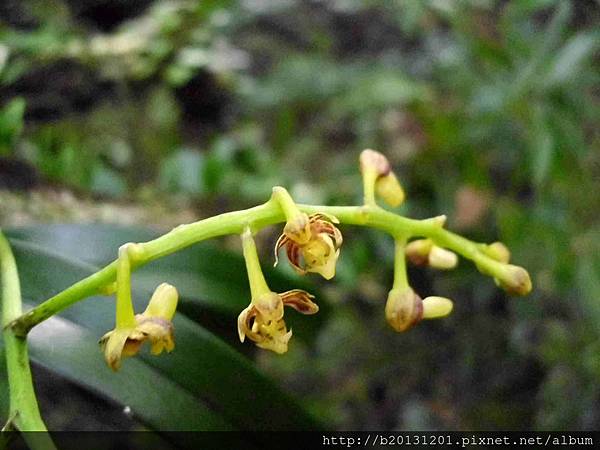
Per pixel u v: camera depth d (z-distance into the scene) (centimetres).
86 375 11
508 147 23
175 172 22
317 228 9
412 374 24
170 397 12
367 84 28
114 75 24
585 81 21
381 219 10
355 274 23
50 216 20
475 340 24
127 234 14
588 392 22
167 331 9
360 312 25
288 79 29
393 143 28
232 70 28
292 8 33
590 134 24
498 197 25
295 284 15
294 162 28
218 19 27
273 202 10
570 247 22
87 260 14
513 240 22
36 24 24
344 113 29
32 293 12
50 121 23
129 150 25
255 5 32
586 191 22
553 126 21
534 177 22
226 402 12
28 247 13
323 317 16
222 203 24
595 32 19
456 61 25
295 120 30
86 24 26
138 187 24
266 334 9
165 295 9
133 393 12
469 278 24
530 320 23
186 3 25
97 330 12
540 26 24
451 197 25
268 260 24
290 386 24
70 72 23
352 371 24
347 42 34
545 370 24
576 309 23
